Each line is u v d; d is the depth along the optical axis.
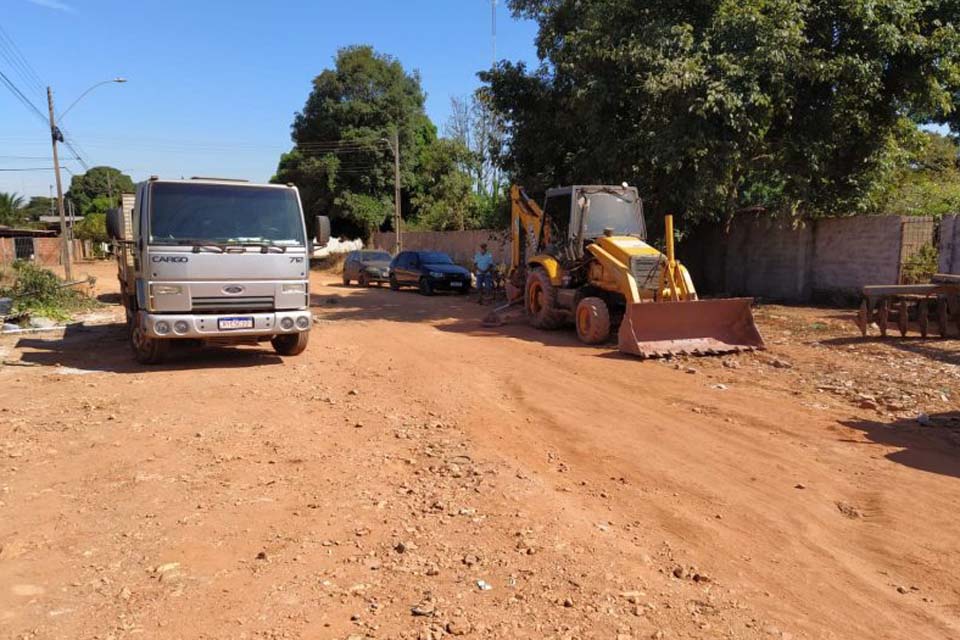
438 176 46.19
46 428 6.75
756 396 8.17
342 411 7.50
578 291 12.93
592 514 4.80
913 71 15.08
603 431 6.81
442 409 7.59
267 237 9.81
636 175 16.41
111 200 76.94
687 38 14.23
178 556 4.09
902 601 3.71
